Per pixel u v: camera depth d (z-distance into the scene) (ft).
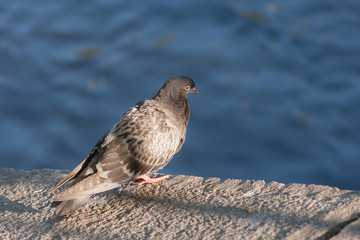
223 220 16.30
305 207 16.43
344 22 77.92
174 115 20.58
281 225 15.61
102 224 17.01
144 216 17.24
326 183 51.34
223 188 18.54
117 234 16.26
